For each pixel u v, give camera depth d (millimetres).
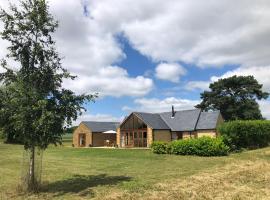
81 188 18922
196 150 34969
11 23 18109
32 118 17312
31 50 18406
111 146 71250
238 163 27797
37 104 17234
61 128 17969
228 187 18469
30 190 18406
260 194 16953
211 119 61031
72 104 18219
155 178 21391
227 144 37562
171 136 64375
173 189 18000
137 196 16656
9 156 37875
